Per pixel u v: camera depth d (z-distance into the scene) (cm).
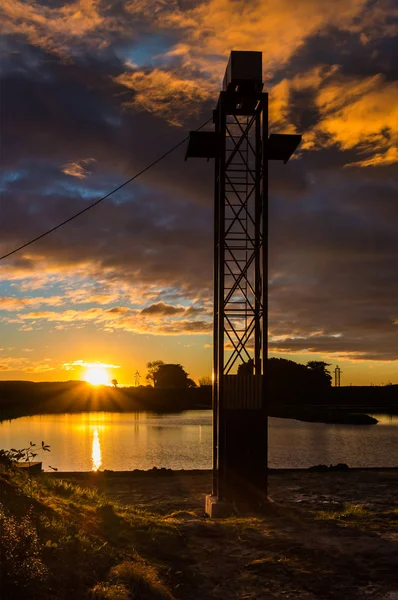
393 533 1305
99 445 4722
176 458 3906
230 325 1727
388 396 13225
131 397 15000
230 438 1644
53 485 1434
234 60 1709
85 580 845
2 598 715
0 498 1054
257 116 1781
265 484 1630
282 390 13062
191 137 1755
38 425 7244
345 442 4956
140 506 1692
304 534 1294
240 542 1219
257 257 1758
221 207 1720
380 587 950
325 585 959
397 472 2412
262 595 912
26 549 828
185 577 973
